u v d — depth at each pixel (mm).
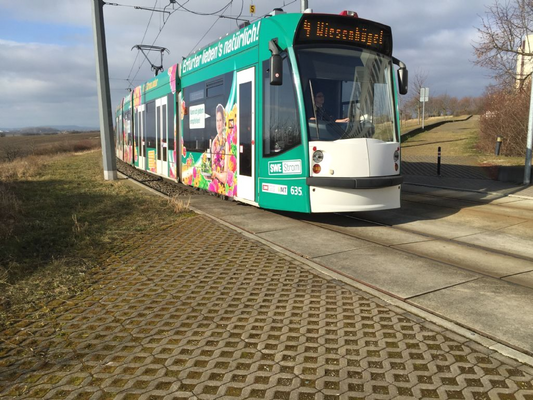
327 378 2881
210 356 3166
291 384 2816
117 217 8453
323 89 7359
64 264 5406
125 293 4449
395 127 7980
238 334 3521
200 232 7188
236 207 9742
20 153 33219
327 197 7234
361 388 2773
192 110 11586
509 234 7293
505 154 19578
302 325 3689
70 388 2785
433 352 3221
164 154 14375
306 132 7160
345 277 4926
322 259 5758
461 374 2928
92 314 3930
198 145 11234
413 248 6387
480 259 5832
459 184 13109
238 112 8992
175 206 9195
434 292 4543
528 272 5277
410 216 8906
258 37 8188
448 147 25031
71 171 18453
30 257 5832
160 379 2873
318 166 7188
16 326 3703
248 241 6582
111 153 14969
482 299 4348
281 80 7016
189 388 2773
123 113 25031
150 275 5020
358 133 7527
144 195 11352
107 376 2918
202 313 3939
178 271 5160
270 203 8062
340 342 3379
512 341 3436
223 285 4684
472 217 8688
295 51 7281
